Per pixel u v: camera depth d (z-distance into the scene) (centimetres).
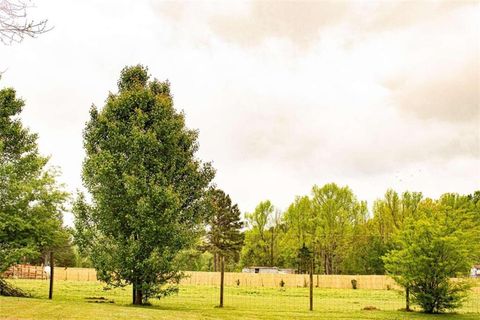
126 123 2897
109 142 2834
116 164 2778
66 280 7056
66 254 8369
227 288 6284
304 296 4800
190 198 2984
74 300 2839
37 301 2328
